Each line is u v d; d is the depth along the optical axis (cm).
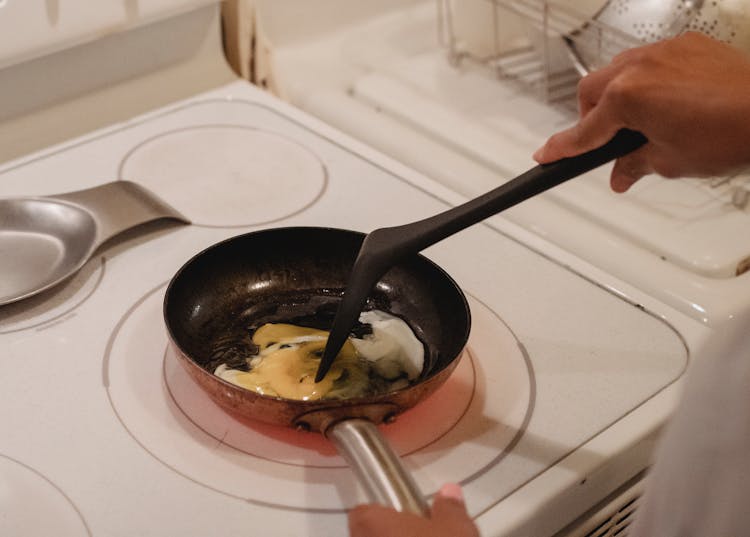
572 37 86
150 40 88
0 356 59
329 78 103
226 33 96
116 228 69
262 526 49
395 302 64
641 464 58
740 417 35
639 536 40
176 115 87
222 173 79
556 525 54
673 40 50
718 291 71
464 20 99
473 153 87
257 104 90
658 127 48
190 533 48
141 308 64
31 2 76
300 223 74
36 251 69
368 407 50
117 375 58
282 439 55
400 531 41
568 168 51
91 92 86
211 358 59
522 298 66
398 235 53
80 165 79
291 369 58
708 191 81
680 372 61
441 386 55
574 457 54
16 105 82
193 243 71
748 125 47
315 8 107
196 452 53
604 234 76
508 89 97
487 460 54
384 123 93
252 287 65
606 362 61
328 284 66
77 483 51
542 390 59
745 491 35
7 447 53
